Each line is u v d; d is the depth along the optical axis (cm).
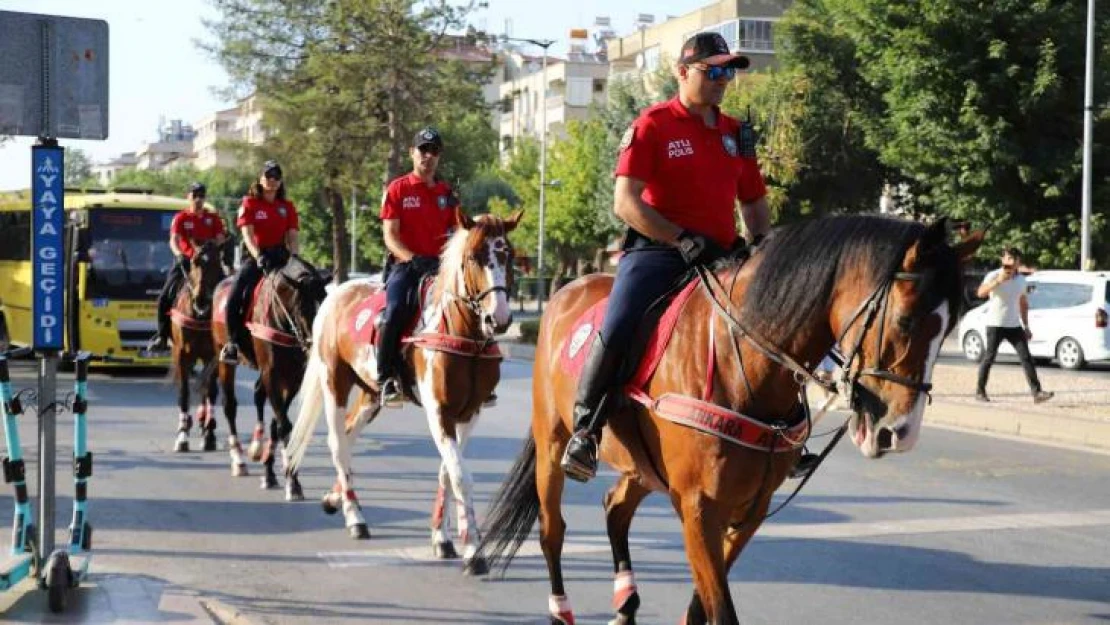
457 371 812
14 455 694
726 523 498
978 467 1198
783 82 3303
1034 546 850
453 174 5172
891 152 3284
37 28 646
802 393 497
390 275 901
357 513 895
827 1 3400
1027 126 3162
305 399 991
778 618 677
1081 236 2983
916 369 432
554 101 9175
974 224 3183
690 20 7294
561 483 636
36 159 651
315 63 4034
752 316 489
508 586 745
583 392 548
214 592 723
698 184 545
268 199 1177
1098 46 3067
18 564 671
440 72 4162
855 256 461
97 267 2208
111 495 1041
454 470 798
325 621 667
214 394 1330
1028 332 1697
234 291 1170
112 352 2211
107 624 616
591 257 5966
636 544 857
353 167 4119
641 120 548
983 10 3067
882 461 1234
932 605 703
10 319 2675
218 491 1073
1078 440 1399
